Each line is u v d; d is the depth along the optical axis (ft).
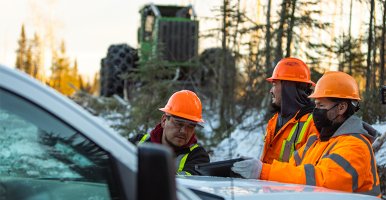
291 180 12.38
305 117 15.98
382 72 29.73
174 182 6.20
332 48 35.24
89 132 6.79
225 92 38.27
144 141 15.83
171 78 44.57
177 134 14.82
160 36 48.39
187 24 49.14
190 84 47.34
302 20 34.58
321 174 12.41
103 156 6.81
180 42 48.67
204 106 42.22
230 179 9.95
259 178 12.49
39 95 6.69
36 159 6.92
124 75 41.27
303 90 16.34
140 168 6.18
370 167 12.86
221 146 34.12
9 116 6.70
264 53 37.88
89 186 6.87
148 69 39.17
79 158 6.85
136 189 6.40
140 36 55.62
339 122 13.19
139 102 37.65
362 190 12.75
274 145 16.51
